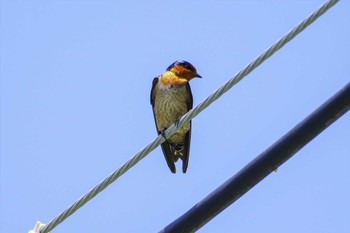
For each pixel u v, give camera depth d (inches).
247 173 444.8
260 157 441.7
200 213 459.5
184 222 463.5
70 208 475.5
